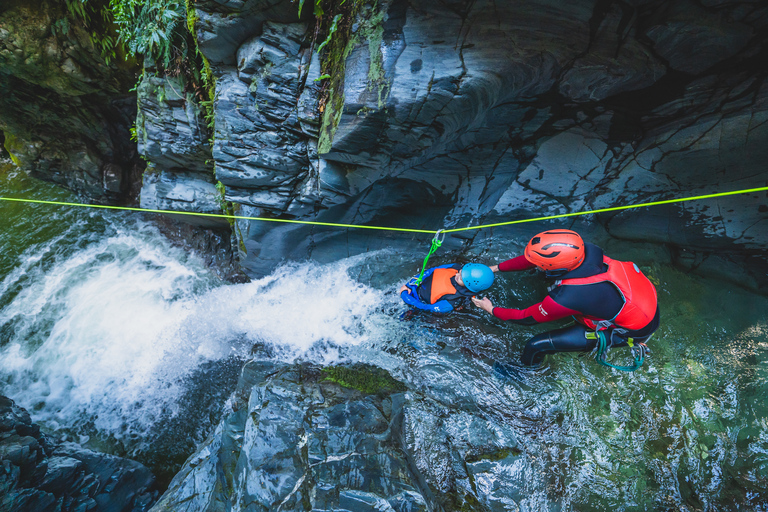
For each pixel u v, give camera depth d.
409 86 2.17
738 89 2.09
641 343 2.41
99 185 5.11
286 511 1.99
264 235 3.57
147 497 3.36
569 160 2.79
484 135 2.73
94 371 4.07
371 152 2.55
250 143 2.87
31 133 4.64
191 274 4.77
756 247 2.88
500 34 2.02
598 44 2.03
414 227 3.60
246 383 3.04
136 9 3.12
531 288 3.40
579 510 2.28
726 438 2.56
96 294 4.56
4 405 2.92
